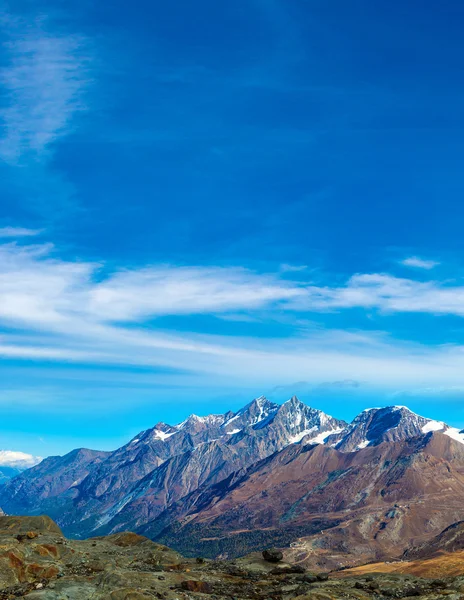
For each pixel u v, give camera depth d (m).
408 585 46.53
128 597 38.19
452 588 44.78
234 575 50.25
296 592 43.50
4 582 43.28
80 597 39.38
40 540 52.41
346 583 47.81
